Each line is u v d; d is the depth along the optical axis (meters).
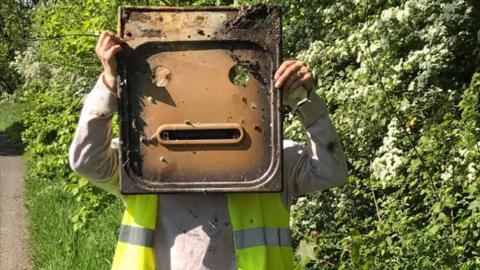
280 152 2.42
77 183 6.84
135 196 2.58
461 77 5.35
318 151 2.54
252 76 2.43
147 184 2.41
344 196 4.97
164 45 2.42
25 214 9.17
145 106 2.42
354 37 4.89
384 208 4.75
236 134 2.43
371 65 4.68
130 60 2.41
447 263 3.80
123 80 2.40
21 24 22.11
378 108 4.59
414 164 4.05
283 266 2.54
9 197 10.50
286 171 2.64
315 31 5.86
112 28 8.34
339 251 4.84
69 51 10.40
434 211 3.92
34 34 17.81
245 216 2.53
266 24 2.43
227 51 2.43
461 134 3.91
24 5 22.55
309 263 4.76
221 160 2.43
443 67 4.79
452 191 4.02
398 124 4.51
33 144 12.04
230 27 2.42
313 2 5.82
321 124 2.53
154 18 2.42
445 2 4.92
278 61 2.42
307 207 5.11
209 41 2.41
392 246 4.05
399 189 4.62
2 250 7.34
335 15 5.47
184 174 2.42
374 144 4.93
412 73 5.02
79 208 6.98
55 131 11.35
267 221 2.55
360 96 4.58
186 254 2.49
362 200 5.00
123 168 2.40
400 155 4.52
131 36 2.40
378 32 4.80
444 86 5.14
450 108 4.31
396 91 4.84
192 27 2.42
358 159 4.93
